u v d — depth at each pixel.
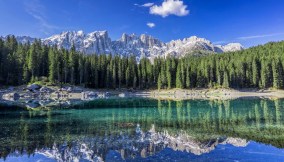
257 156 18.33
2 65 109.94
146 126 32.47
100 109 54.66
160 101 80.19
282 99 84.19
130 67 145.88
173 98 98.19
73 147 21.77
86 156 19.03
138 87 144.00
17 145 22.75
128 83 143.25
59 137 25.94
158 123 34.97
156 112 48.53
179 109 53.56
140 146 21.67
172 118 39.97
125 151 20.03
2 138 25.62
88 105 64.25
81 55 138.50
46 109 54.03
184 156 18.41
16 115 43.88
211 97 104.44
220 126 31.92
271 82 128.88
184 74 137.00
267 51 167.00
